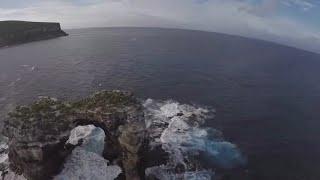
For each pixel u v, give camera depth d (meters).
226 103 75.19
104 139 49.19
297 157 54.31
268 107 74.81
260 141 58.62
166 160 49.81
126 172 43.22
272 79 98.94
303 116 71.19
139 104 45.38
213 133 60.12
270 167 51.00
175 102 74.06
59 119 42.22
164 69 100.56
